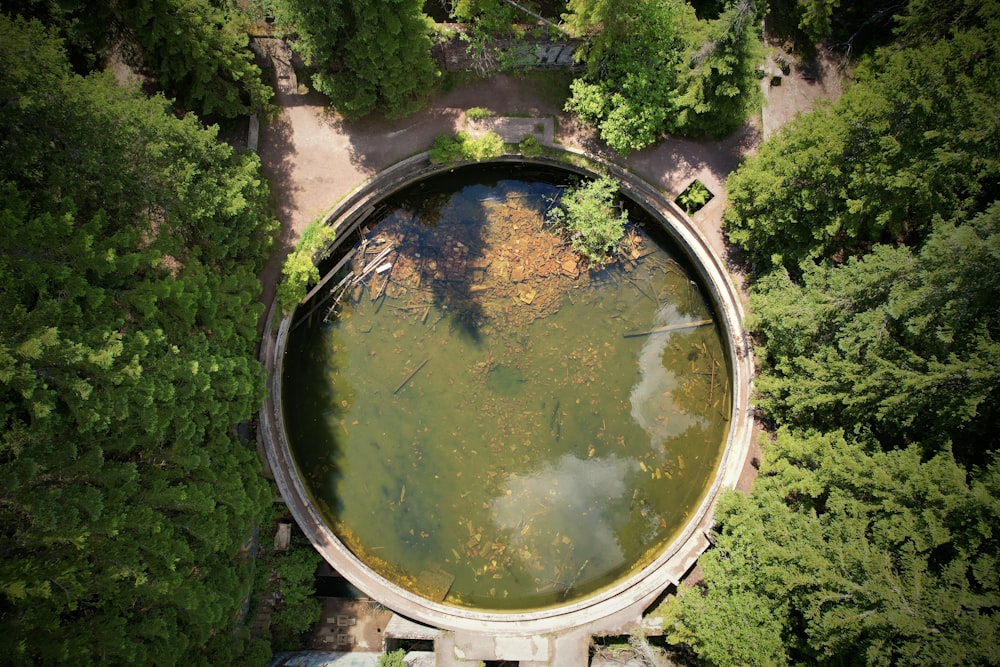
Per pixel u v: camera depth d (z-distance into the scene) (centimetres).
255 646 2108
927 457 1886
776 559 1811
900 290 1712
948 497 1570
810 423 2052
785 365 2064
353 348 2433
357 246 2434
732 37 1908
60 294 1548
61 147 1653
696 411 2458
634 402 2455
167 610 1736
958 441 1836
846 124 1823
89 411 1505
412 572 2412
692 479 2450
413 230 2455
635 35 2092
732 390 2416
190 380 1738
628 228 2467
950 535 1590
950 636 1502
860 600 1630
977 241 1530
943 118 1708
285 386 2408
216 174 1966
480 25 2162
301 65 2306
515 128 2366
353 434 2434
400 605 2314
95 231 1580
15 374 1378
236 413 1967
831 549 1700
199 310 1897
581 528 2434
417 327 2431
